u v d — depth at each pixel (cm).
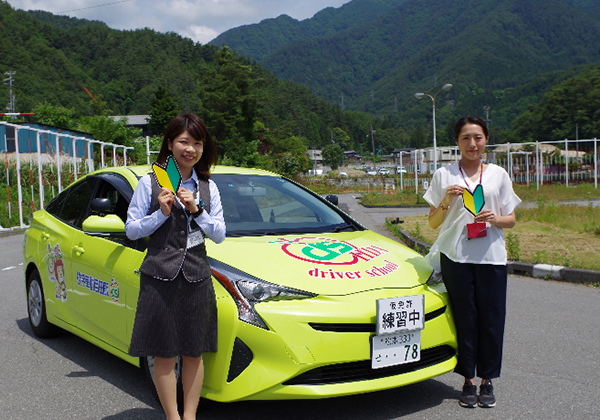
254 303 279
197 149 265
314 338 276
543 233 1180
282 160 5197
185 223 254
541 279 755
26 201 1816
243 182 435
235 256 314
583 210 1669
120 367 408
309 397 275
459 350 331
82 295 392
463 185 336
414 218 1692
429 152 7338
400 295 306
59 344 469
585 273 720
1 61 14712
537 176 3158
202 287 256
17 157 1570
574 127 12062
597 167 3316
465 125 337
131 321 328
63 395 353
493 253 325
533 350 447
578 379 381
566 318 546
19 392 358
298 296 286
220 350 280
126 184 395
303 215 412
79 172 2348
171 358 257
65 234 430
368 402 341
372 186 5366
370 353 288
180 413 310
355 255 339
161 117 8456
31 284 495
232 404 331
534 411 327
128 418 316
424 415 321
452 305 333
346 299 291
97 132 3938
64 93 13725
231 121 5438
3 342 475
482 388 338
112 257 354
